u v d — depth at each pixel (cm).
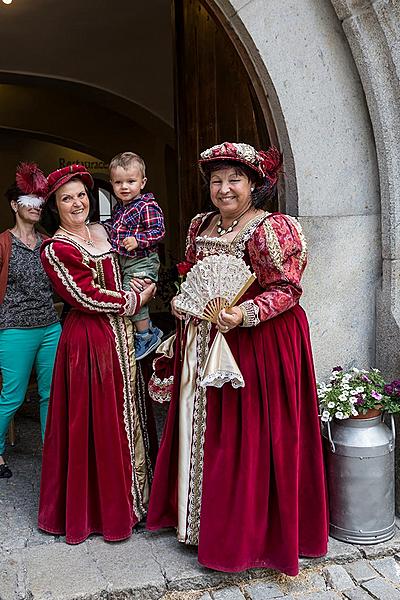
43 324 369
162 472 298
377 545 301
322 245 322
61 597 262
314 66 313
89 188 315
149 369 346
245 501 270
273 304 263
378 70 306
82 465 299
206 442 277
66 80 788
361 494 298
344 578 283
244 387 270
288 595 274
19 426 468
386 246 323
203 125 407
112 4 661
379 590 276
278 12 304
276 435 273
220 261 261
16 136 1303
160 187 1048
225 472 272
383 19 296
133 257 318
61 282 290
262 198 280
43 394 383
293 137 313
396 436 322
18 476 381
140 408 320
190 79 424
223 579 278
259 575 283
